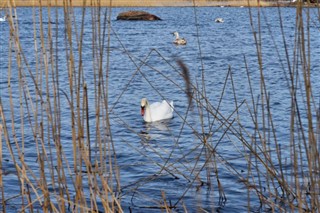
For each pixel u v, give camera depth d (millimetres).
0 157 7969
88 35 52031
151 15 85188
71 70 7562
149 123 18969
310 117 7215
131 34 60531
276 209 9547
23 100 21469
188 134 16641
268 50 43188
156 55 40781
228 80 28484
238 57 39188
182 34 61594
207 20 87562
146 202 10500
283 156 13109
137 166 12875
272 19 77750
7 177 11766
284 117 18516
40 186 7621
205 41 52844
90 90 23844
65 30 7570
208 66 34688
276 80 27969
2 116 7676
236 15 101188
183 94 24609
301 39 7098
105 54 40000
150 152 14406
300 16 7039
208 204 10297
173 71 31734
